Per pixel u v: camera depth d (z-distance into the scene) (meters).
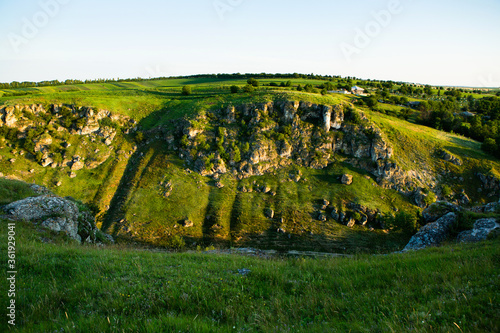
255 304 7.86
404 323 6.07
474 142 109.06
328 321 6.71
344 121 105.12
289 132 103.38
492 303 6.21
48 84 191.88
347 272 10.15
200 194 84.50
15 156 90.19
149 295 8.08
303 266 11.52
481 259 9.91
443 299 6.82
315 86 175.38
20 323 6.65
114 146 103.88
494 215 21.69
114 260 11.67
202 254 14.61
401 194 85.19
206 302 7.75
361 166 94.31
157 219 74.56
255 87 146.62
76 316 7.04
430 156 97.62
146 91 152.75
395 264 10.55
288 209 79.25
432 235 21.92
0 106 100.31
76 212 23.20
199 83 198.75
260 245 68.19
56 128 101.81
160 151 101.88
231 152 96.38
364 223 74.19
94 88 179.75
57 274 9.72
